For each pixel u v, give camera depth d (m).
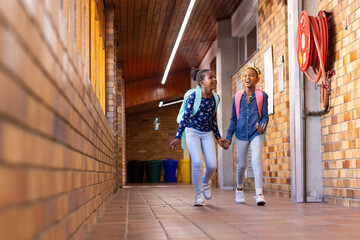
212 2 10.83
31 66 1.24
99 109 4.38
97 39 6.38
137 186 14.95
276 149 8.01
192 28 12.70
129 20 10.86
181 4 10.09
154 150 22.94
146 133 22.98
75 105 2.38
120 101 14.55
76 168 2.45
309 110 6.04
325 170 5.90
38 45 1.34
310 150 6.00
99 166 4.36
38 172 1.36
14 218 1.05
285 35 7.57
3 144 0.95
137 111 21.97
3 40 0.95
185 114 5.18
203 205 5.41
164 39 13.12
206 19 12.01
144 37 12.67
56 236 1.72
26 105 1.18
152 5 9.95
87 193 3.12
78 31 3.49
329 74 5.73
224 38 12.02
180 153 23.06
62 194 1.91
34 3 1.28
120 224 3.65
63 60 1.93
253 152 5.52
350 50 5.23
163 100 20.38
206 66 15.92
